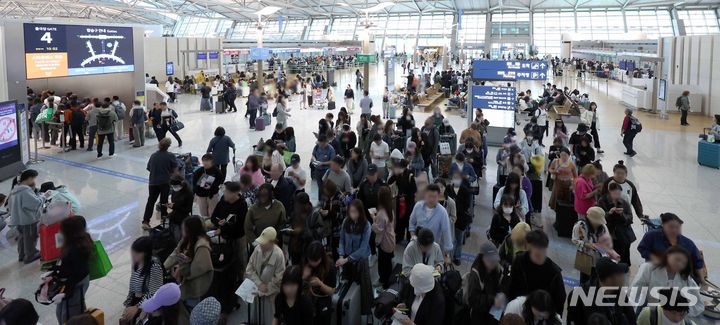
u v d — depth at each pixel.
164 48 33.56
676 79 21.78
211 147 8.62
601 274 3.31
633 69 28.27
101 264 4.24
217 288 4.53
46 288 3.85
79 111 12.38
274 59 40.78
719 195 8.98
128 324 3.73
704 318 4.35
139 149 12.73
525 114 19.00
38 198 5.79
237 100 24.95
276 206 4.96
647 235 4.34
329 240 5.13
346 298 4.15
